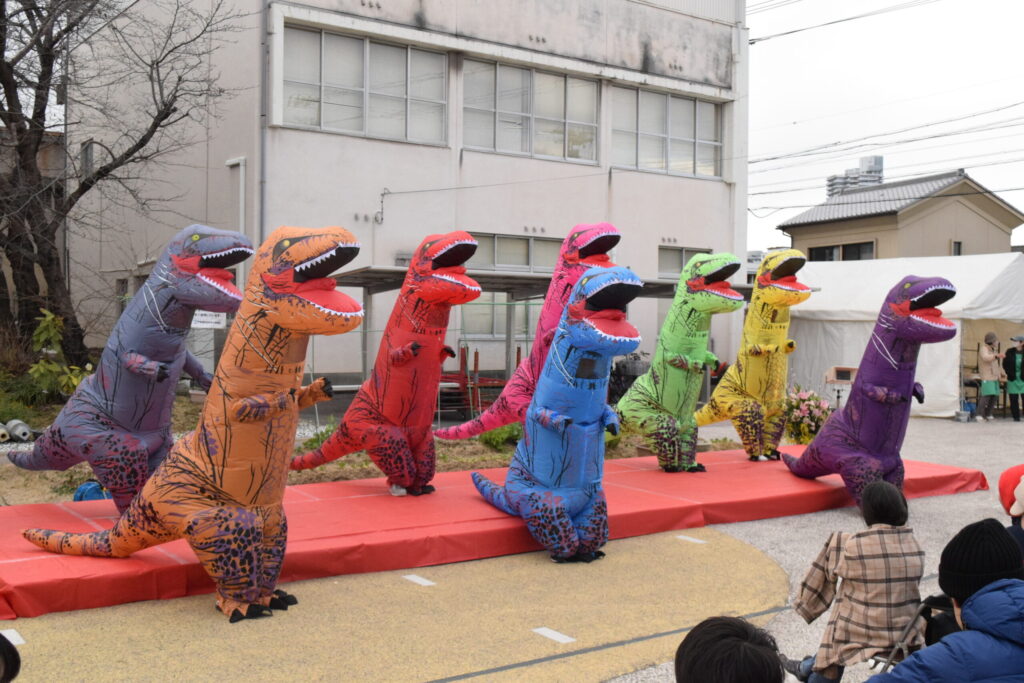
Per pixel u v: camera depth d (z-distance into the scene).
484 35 17.42
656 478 9.18
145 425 6.59
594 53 18.81
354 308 5.12
